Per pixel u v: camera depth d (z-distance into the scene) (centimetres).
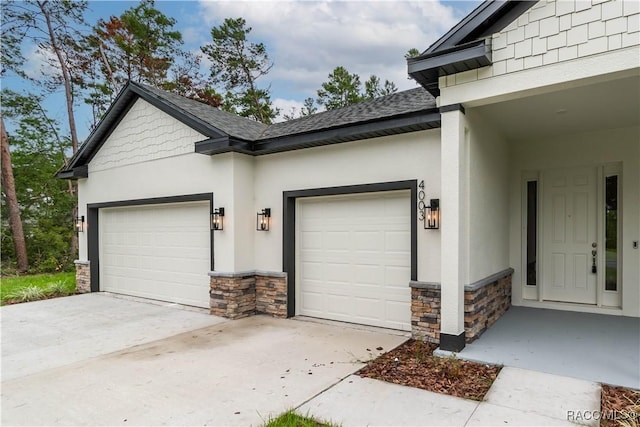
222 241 679
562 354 432
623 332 511
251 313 686
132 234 880
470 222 477
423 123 496
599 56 355
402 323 562
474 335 478
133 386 380
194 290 758
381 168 560
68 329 605
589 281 639
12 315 703
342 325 599
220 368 424
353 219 611
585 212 643
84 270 953
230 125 740
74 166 958
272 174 679
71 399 354
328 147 614
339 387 366
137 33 1748
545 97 449
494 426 289
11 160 1529
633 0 341
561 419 297
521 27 396
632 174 591
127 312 718
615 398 330
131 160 845
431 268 511
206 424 303
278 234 670
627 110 502
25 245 1459
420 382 373
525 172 691
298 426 293
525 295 692
